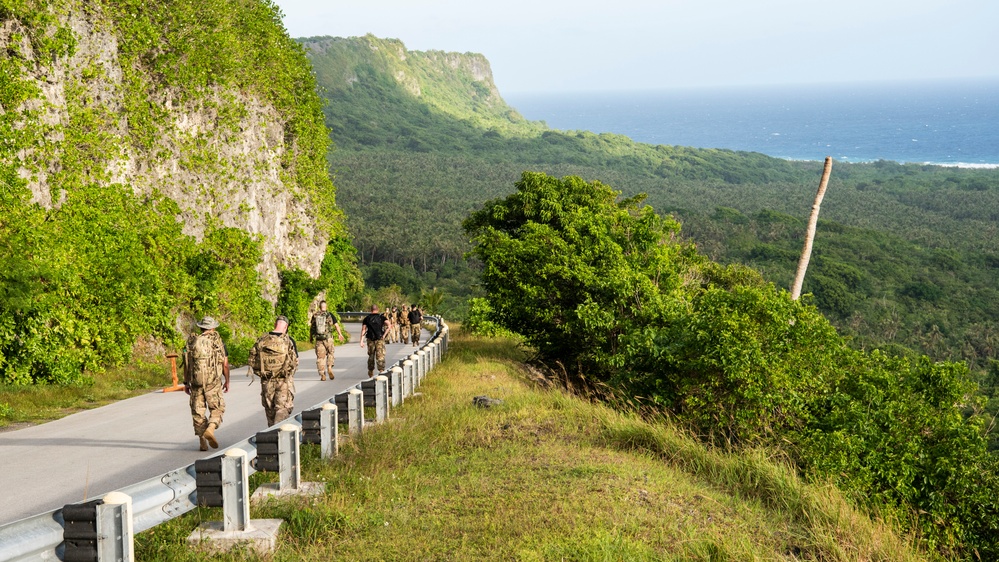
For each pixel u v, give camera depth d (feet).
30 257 56.13
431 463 28.96
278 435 23.82
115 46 73.77
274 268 115.14
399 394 44.34
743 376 39.29
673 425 39.29
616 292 63.10
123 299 64.13
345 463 28.12
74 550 15.76
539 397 45.60
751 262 530.27
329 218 139.74
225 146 95.61
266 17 110.42
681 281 78.23
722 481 28.99
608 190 116.06
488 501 23.85
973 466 38.60
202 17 88.84
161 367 67.51
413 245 530.27
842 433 37.47
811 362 42.16
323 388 55.67
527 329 80.28
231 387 57.77
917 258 564.30
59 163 63.26
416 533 21.01
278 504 22.71
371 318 58.85
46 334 54.85
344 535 20.83
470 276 508.94
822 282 442.09
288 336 33.37
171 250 77.66
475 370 65.72
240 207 99.30
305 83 124.98
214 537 19.62
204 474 20.07
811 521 24.31
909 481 37.78
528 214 109.81
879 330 400.67
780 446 37.93
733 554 20.31
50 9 62.69
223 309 88.28
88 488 26.11
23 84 58.65
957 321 425.28
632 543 20.36
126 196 71.20
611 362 48.96
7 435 37.09
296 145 126.11
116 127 72.64
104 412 45.44
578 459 29.73
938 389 43.04
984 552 36.99
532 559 18.86
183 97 85.15
